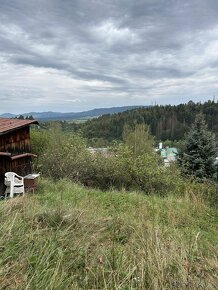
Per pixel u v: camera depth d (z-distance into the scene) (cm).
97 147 1720
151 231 471
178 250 419
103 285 330
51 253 358
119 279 341
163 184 1391
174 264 374
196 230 712
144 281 333
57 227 448
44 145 1808
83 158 1514
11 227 396
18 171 1084
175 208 914
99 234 479
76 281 329
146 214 774
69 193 1041
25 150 1133
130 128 4022
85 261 367
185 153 2183
